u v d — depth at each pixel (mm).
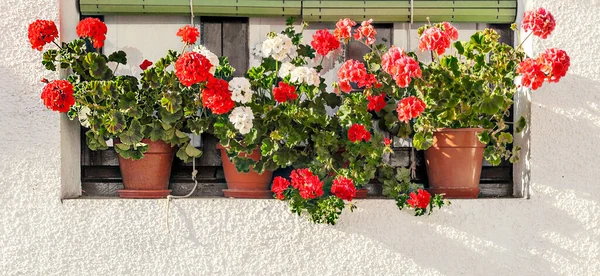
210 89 2885
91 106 2971
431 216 3068
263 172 3088
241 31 3338
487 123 3049
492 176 3348
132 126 2984
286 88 2947
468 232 3076
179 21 3328
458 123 3055
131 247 3025
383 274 3059
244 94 2918
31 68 3031
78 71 3027
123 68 3320
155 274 3029
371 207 3059
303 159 3098
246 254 3037
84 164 3295
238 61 3338
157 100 3008
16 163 3016
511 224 3088
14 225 3008
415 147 3043
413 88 3098
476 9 3271
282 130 2994
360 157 3088
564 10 3119
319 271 3045
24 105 3023
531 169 3098
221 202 3035
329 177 3049
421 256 3061
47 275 3012
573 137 3107
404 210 3064
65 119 3094
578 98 3109
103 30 2980
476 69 3031
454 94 2973
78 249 3016
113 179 3303
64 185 3080
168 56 2996
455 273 3068
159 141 3057
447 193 3113
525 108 3156
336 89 3068
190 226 3031
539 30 2902
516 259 3086
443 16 3268
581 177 3104
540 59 2846
